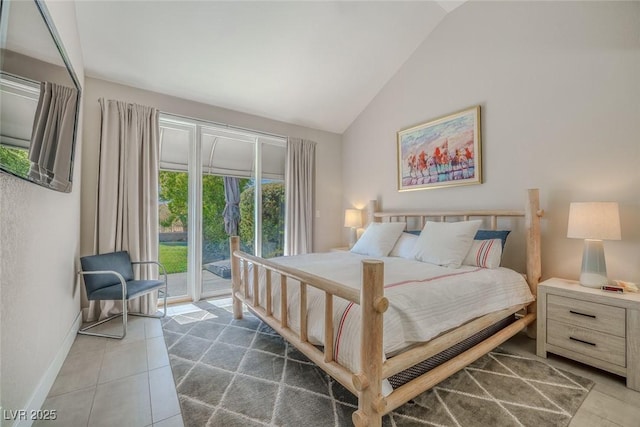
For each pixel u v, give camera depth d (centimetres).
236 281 283
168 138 342
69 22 213
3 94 108
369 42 330
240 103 369
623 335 173
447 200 324
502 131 276
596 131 221
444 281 187
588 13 224
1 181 111
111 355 209
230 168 387
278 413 147
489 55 286
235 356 208
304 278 159
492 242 248
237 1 254
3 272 113
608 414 147
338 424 139
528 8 257
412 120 362
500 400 158
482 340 203
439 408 151
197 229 352
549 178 245
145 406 153
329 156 468
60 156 180
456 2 306
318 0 271
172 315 295
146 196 305
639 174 202
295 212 421
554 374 185
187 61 295
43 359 159
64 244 206
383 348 130
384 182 404
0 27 100
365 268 117
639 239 202
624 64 208
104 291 244
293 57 320
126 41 265
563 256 238
